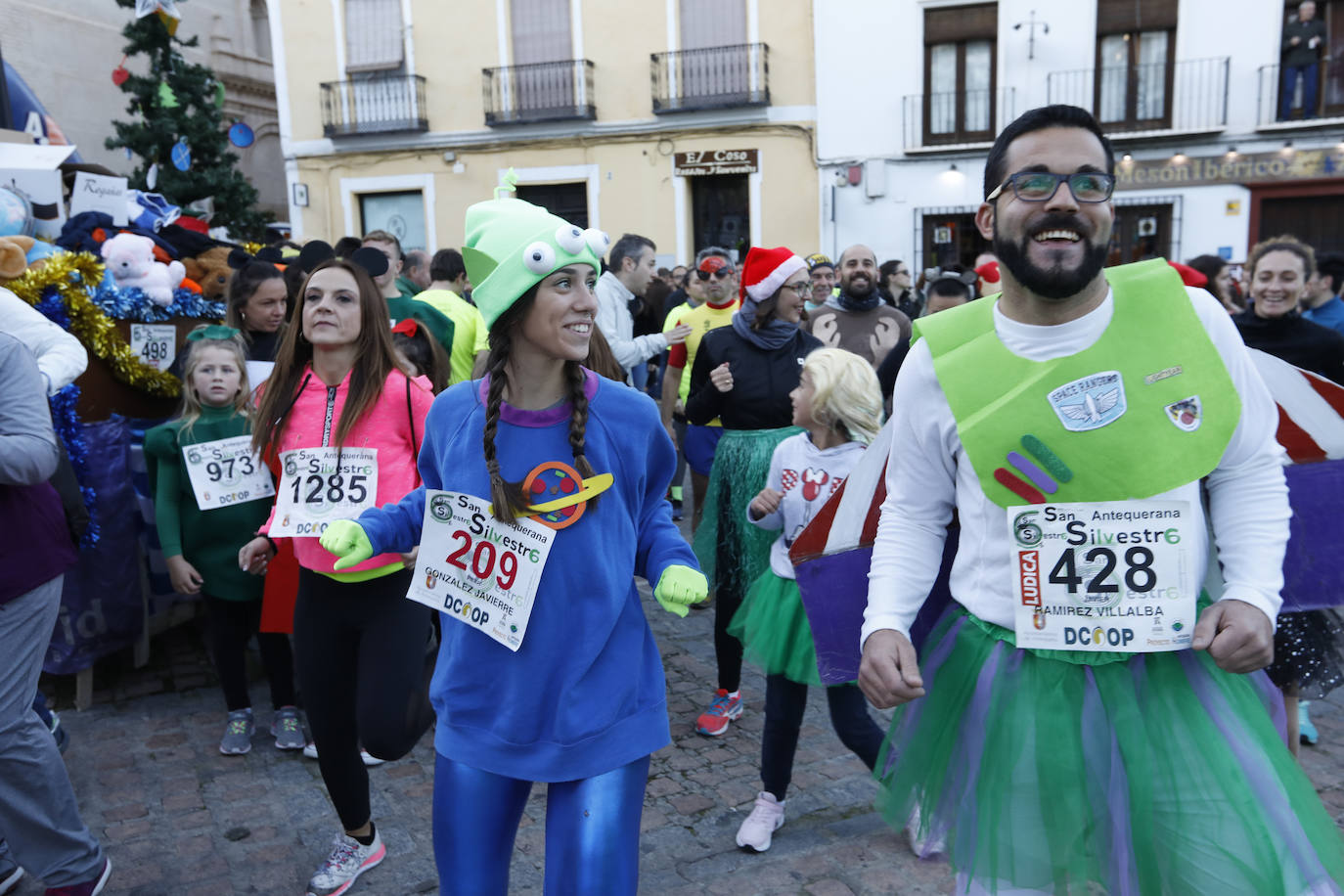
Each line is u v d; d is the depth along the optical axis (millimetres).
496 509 1708
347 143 16953
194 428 3439
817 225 15664
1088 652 1597
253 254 5461
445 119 16672
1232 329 1630
